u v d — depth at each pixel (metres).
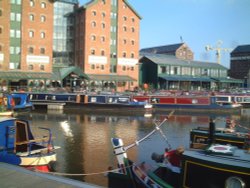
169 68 70.81
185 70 73.56
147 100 43.19
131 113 39.81
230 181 7.75
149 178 9.73
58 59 64.06
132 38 66.81
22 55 54.62
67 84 60.25
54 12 63.66
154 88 68.88
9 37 53.66
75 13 64.75
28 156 13.30
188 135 24.08
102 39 62.78
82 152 18.00
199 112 42.00
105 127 27.67
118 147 11.18
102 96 41.53
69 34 65.19
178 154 11.44
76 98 41.94
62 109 41.75
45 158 13.74
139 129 26.78
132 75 66.88
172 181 10.59
